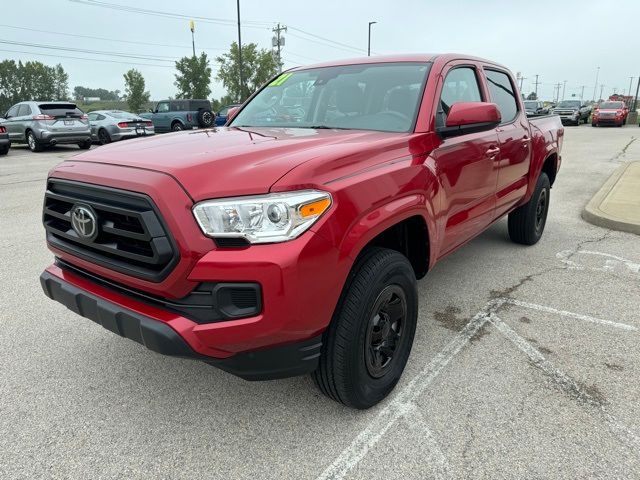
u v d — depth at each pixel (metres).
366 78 3.48
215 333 2.03
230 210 2.01
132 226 2.18
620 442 2.36
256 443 2.40
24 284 4.43
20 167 13.09
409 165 2.68
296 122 3.51
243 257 1.99
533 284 4.37
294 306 2.04
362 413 2.61
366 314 2.36
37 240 5.86
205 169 2.15
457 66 3.63
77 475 2.20
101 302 2.33
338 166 2.30
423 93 3.15
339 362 2.33
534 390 2.79
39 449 2.36
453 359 3.12
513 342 3.34
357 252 2.24
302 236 2.05
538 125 5.18
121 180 2.20
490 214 4.03
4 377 2.96
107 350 3.29
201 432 2.48
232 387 2.87
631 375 2.93
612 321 3.64
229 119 4.01
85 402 2.73
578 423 2.50
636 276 4.55
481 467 2.21
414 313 2.80
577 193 8.88
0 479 2.17
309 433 2.46
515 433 2.43
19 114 17.52
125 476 2.20
